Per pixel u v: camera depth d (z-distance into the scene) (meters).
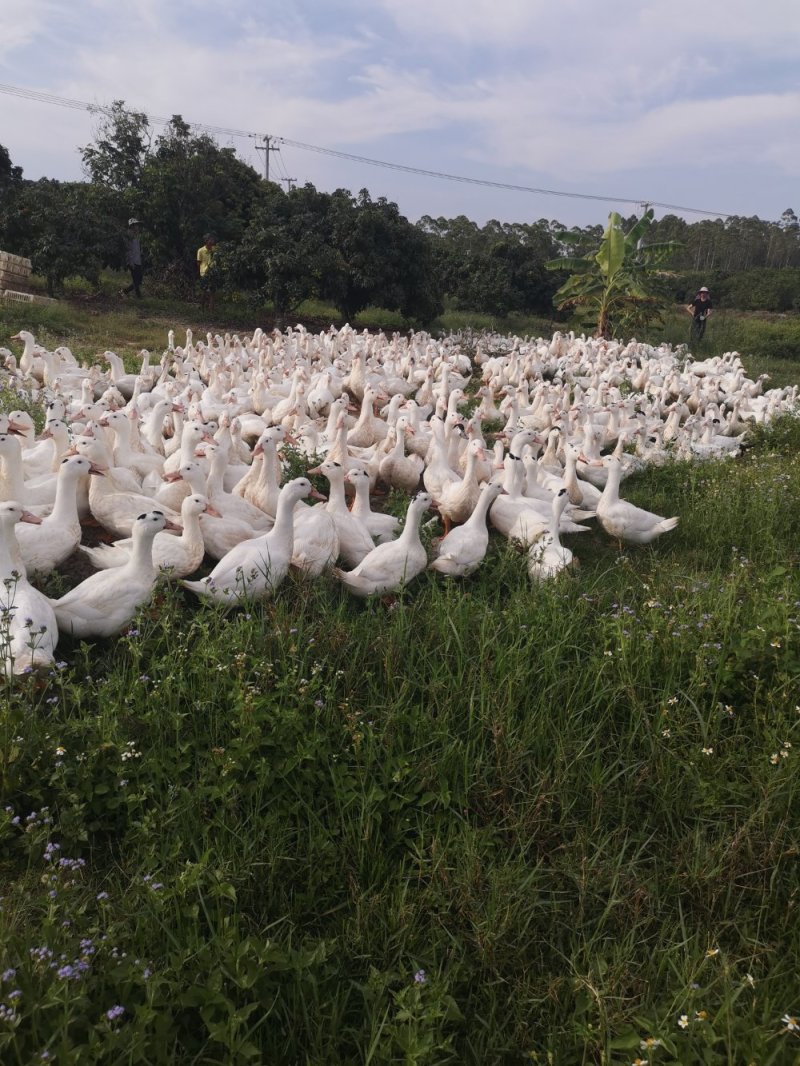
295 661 5.43
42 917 3.65
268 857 4.12
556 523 8.27
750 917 4.18
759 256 101.38
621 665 5.71
